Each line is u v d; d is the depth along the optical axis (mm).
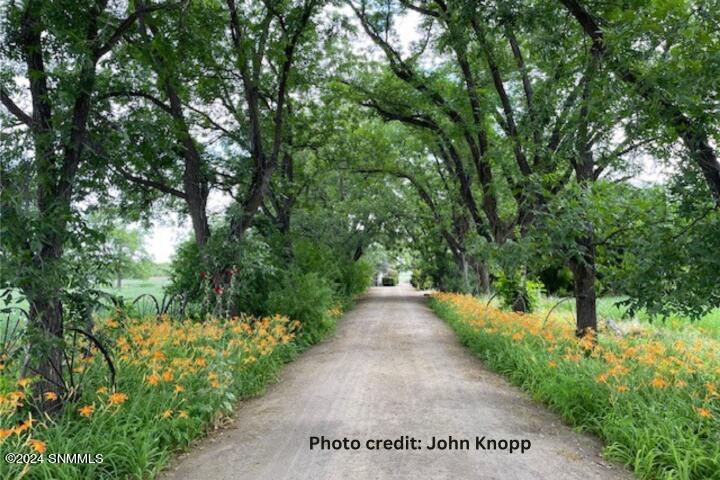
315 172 19484
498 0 8242
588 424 5453
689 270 5027
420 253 35000
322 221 26500
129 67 10180
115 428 4410
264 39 11062
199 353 6984
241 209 11695
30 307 4977
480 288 23500
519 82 13555
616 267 6930
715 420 4605
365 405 6441
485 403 6539
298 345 11391
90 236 5348
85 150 6461
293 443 5051
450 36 10945
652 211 5832
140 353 6188
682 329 11992
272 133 14406
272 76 14008
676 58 5355
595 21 7102
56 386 4957
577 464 4488
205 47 9945
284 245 15719
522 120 9414
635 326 12102
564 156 8125
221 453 4812
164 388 5402
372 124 22469
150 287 32562
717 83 4953
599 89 6301
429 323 17047
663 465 4203
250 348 8094
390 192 29375
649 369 6020
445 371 8664
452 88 14141
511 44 11242
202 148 13180
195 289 12047
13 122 7242
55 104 5777
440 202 26266
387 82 15539
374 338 13195
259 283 12797
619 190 7547
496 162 11766
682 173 5324
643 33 5535
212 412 5582
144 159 10094
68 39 5621
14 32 5844
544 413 6113
